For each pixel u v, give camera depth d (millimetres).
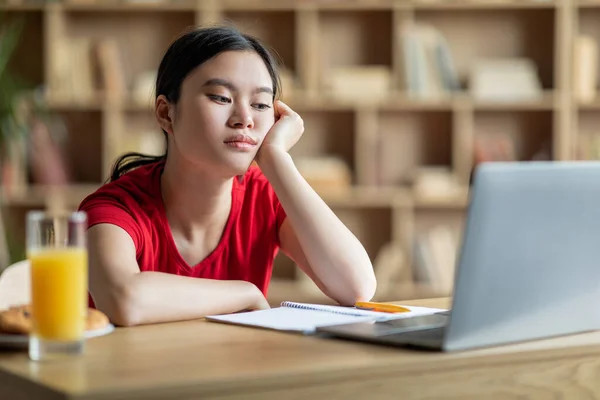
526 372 1473
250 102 2010
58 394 1190
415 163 5492
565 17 5199
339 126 5445
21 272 2215
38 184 5078
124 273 1818
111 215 1999
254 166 2387
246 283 1920
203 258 2186
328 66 5418
